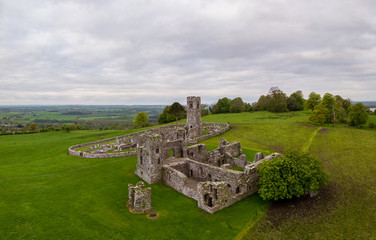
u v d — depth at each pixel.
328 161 64.62
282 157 43.25
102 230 34.09
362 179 51.03
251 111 199.50
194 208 40.69
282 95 183.88
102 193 45.88
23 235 31.94
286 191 39.28
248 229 34.81
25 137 114.62
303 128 111.88
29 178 52.91
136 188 40.06
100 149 80.81
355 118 110.00
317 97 154.88
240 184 44.25
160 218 37.59
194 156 63.53
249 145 84.81
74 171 58.19
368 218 37.38
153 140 50.09
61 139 108.50
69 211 38.69
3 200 41.12
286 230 34.75
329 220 36.94
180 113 141.25
